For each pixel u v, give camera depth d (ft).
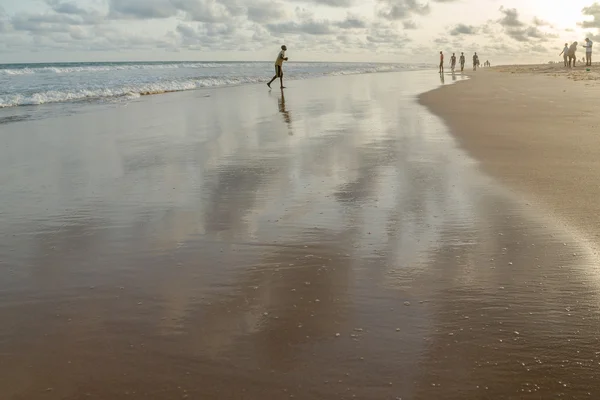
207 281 9.86
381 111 36.65
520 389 6.52
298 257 10.89
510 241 11.38
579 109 33.55
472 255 10.71
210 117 36.01
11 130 30.78
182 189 16.63
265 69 160.04
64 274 10.39
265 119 34.09
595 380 6.66
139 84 69.15
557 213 13.07
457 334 7.77
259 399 6.43
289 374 6.91
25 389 6.75
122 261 10.96
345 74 130.11
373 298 8.99
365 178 17.20
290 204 14.61
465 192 15.17
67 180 18.30
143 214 14.19
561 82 64.39
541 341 7.54
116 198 15.81
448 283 9.48
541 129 25.64
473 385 6.61
